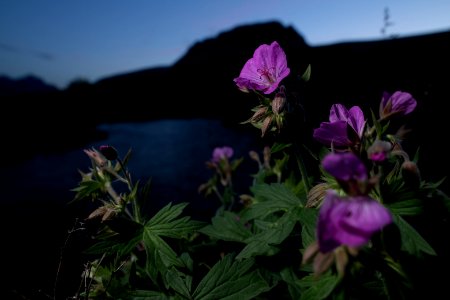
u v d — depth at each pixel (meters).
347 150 0.17
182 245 0.29
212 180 0.43
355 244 0.12
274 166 0.35
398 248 0.15
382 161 0.15
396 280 0.15
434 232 0.17
